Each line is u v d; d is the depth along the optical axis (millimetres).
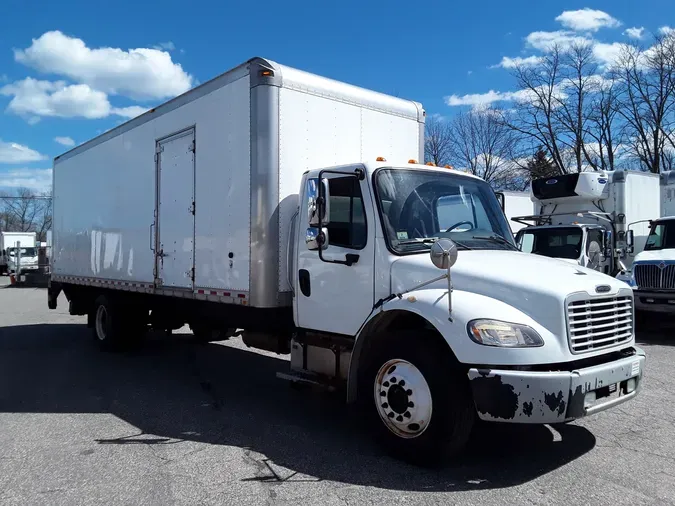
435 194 5230
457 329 4008
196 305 7469
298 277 5512
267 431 5309
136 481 4148
